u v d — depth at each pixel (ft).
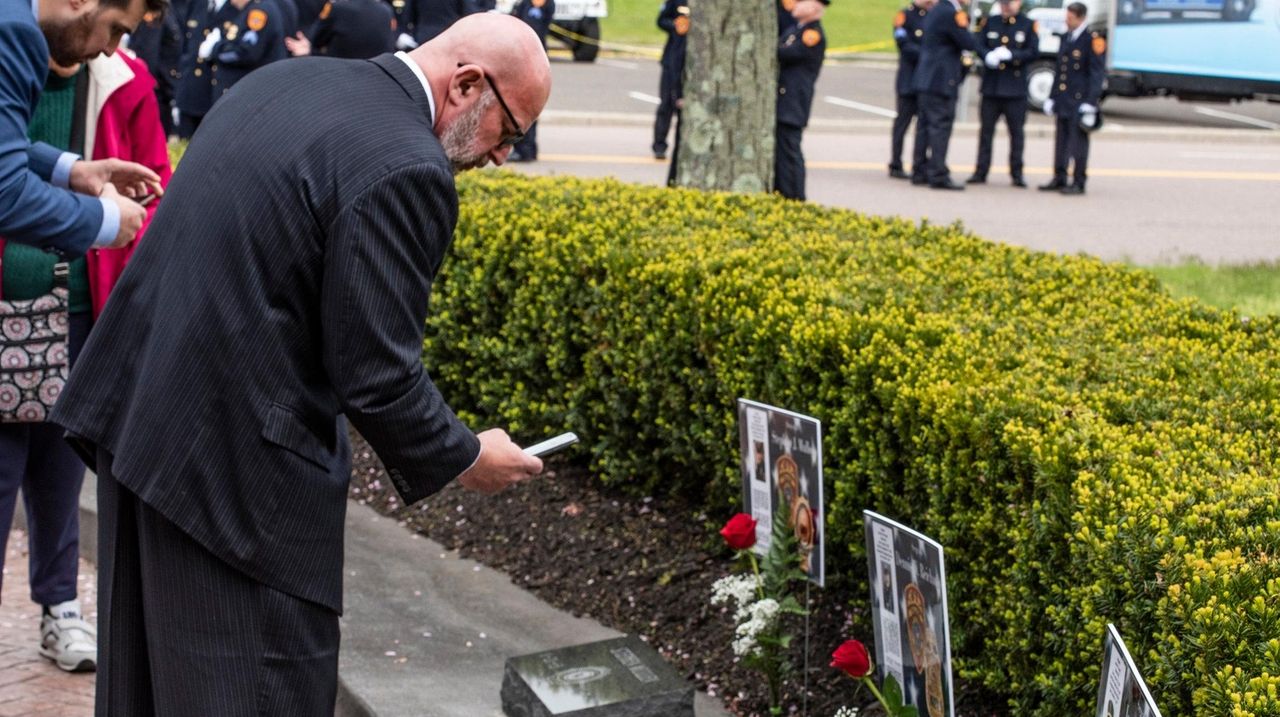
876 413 12.90
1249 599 8.54
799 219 20.71
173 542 9.07
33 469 14.15
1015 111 52.29
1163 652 8.83
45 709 13.84
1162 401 11.94
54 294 12.76
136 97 13.60
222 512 8.92
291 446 8.99
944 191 51.08
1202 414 11.69
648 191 22.52
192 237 8.96
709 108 28.09
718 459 15.44
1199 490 9.84
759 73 28.04
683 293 15.58
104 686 9.78
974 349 13.19
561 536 16.80
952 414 11.62
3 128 10.80
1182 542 9.04
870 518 11.08
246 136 9.02
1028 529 10.74
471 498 18.06
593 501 17.53
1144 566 9.23
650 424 16.66
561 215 19.01
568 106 69.56
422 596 15.69
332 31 35.12
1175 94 72.08
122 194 12.50
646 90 76.84
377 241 8.79
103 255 13.48
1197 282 33.71
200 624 9.12
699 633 14.49
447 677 13.73
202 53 39.68
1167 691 8.81
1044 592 10.75
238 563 8.98
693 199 21.57
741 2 27.66
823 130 68.74
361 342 8.80
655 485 17.39
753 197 22.50
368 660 13.94
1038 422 11.25
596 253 17.20
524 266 18.35
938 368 12.65
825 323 13.82
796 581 14.57
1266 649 8.16
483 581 16.20
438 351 20.36
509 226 18.84
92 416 9.31
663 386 16.20
